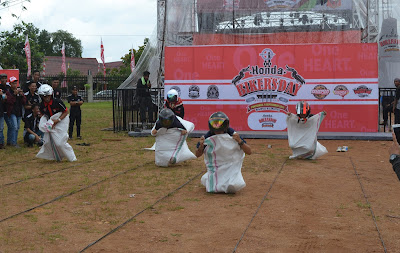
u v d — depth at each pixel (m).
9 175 9.53
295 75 16.02
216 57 16.38
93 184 8.66
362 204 7.16
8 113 13.51
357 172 9.84
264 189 8.26
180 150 10.46
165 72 16.58
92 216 6.55
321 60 15.90
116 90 18.00
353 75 15.81
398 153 4.33
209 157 7.91
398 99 15.87
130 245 5.37
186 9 19.50
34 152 12.77
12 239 5.53
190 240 5.54
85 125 21.12
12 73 27.73
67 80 46.22
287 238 5.61
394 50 18.28
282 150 13.20
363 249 5.23
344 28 18.67
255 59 16.17
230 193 7.89
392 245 5.36
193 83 16.50
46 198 7.59
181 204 7.23
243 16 19.22
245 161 11.23
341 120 15.95
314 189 8.27
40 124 10.99
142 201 7.41
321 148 11.47
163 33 19.50
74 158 11.30
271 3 19.02
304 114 11.09
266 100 16.20
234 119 16.42
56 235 5.70
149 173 9.75
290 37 18.81
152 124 17.84
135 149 13.50
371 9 18.34
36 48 47.69
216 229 5.97
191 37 19.53
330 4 18.78
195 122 16.58
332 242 5.46
